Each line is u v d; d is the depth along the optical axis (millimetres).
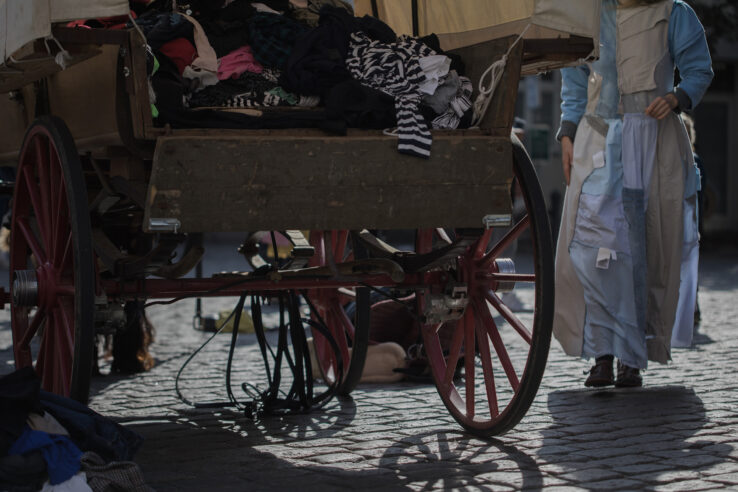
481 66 3826
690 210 5137
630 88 4977
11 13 3391
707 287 11648
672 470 3490
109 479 2963
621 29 4996
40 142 3855
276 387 4469
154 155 3199
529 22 3645
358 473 3520
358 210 3414
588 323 4980
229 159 3256
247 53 3902
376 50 3760
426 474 3488
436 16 4434
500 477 3428
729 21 17031
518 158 3812
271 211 3316
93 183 4512
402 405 4789
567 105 5230
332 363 5234
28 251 4500
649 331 5094
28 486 2914
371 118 3533
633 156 4961
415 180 3463
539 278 3703
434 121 3682
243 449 3920
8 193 4969
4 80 3855
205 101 3641
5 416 3008
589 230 4965
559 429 4180
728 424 4219
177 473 3547
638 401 4746
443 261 3842
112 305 3766
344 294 5066
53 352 3949
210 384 5473
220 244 19375
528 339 3850
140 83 3188
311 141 3338
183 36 3750
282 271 3953
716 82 22438
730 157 22625
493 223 3553
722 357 6137
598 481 3361
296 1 4449
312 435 4160
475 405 4703
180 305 9898
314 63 3711
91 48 3223
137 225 4910
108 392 5238
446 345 5430
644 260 4953
